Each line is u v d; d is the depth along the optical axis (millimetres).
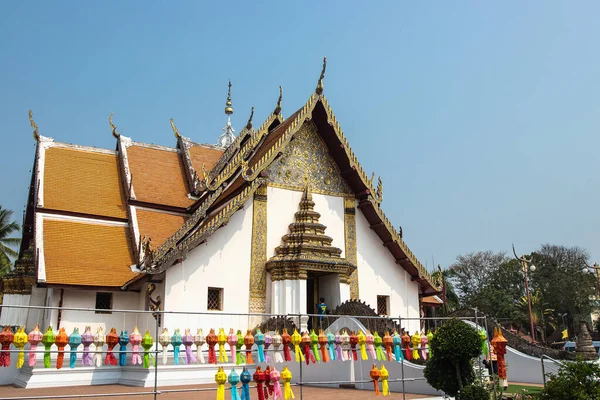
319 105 23031
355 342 13625
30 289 24703
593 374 11070
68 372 17016
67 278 18891
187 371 16922
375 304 23000
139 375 16828
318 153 23625
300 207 22375
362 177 23531
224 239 20391
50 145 24625
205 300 19312
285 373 11633
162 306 18406
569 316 65562
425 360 14859
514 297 69062
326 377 17078
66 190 23000
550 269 68312
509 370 18578
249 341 12438
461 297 72562
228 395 14727
